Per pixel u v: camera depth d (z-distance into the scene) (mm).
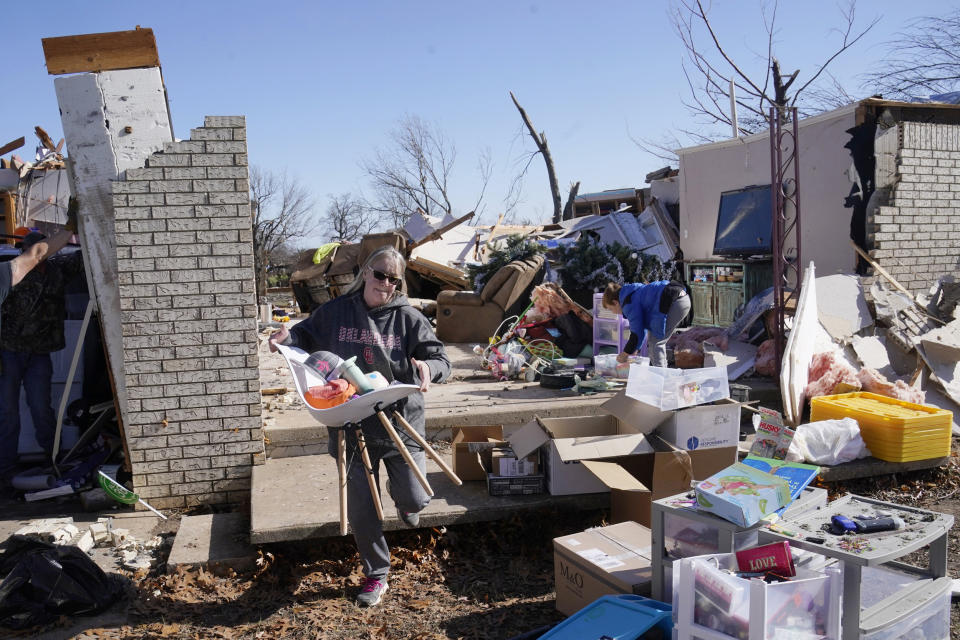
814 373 6629
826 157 8734
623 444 4637
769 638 2531
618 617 2959
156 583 4121
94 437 5973
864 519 2965
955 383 6957
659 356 6488
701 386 4855
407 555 4402
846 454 5398
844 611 2701
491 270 12211
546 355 7992
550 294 8539
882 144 8141
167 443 5176
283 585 4172
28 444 5996
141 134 5023
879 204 8188
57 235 4754
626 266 11258
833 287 7629
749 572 2789
